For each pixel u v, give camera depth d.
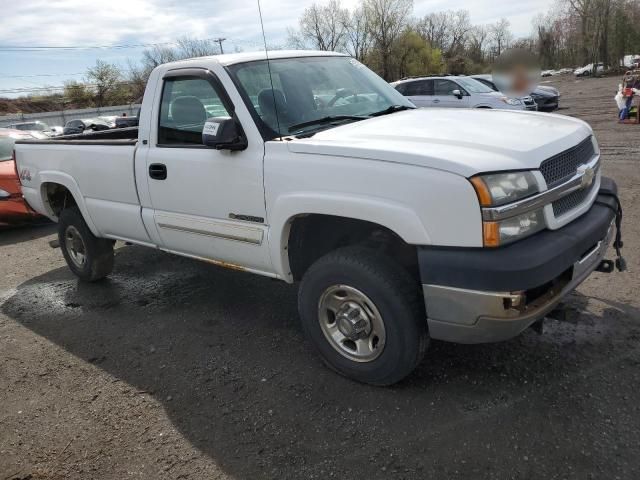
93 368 3.73
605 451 2.49
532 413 2.79
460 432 2.70
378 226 3.04
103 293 5.14
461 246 2.53
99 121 30.19
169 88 3.88
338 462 2.59
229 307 4.52
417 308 2.85
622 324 3.55
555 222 2.70
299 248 3.37
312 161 2.97
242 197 3.38
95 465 2.75
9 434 3.06
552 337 3.47
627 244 4.94
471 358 3.33
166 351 3.86
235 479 2.56
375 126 3.31
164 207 3.98
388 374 3.01
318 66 4.02
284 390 3.22
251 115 3.34
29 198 5.50
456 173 2.49
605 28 54.12
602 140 11.36
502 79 10.95
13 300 5.24
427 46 56.34
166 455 2.77
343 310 3.13
